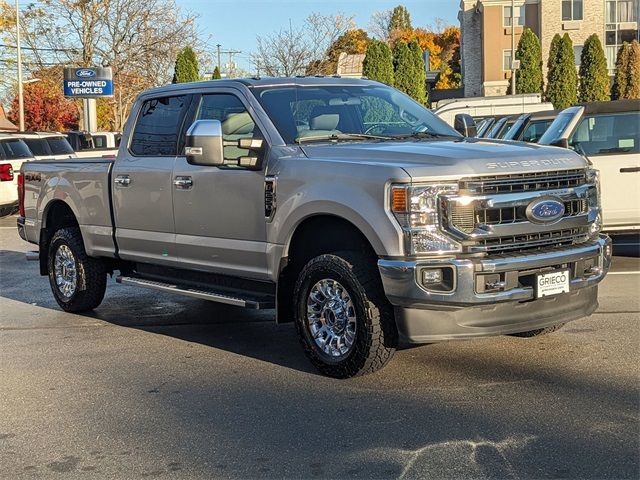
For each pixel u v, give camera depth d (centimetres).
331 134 664
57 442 499
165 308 898
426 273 538
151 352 705
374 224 554
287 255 628
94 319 852
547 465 436
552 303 580
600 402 529
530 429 487
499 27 5472
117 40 4012
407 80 4675
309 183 601
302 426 509
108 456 474
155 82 4078
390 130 694
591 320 749
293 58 3547
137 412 548
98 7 3962
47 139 2114
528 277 563
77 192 851
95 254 838
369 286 570
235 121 685
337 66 3672
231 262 681
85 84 3306
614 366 605
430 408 530
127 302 938
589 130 1066
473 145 611
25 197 941
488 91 5503
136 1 4003
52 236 918
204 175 693
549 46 5419
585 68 4869
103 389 601
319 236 631
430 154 566
